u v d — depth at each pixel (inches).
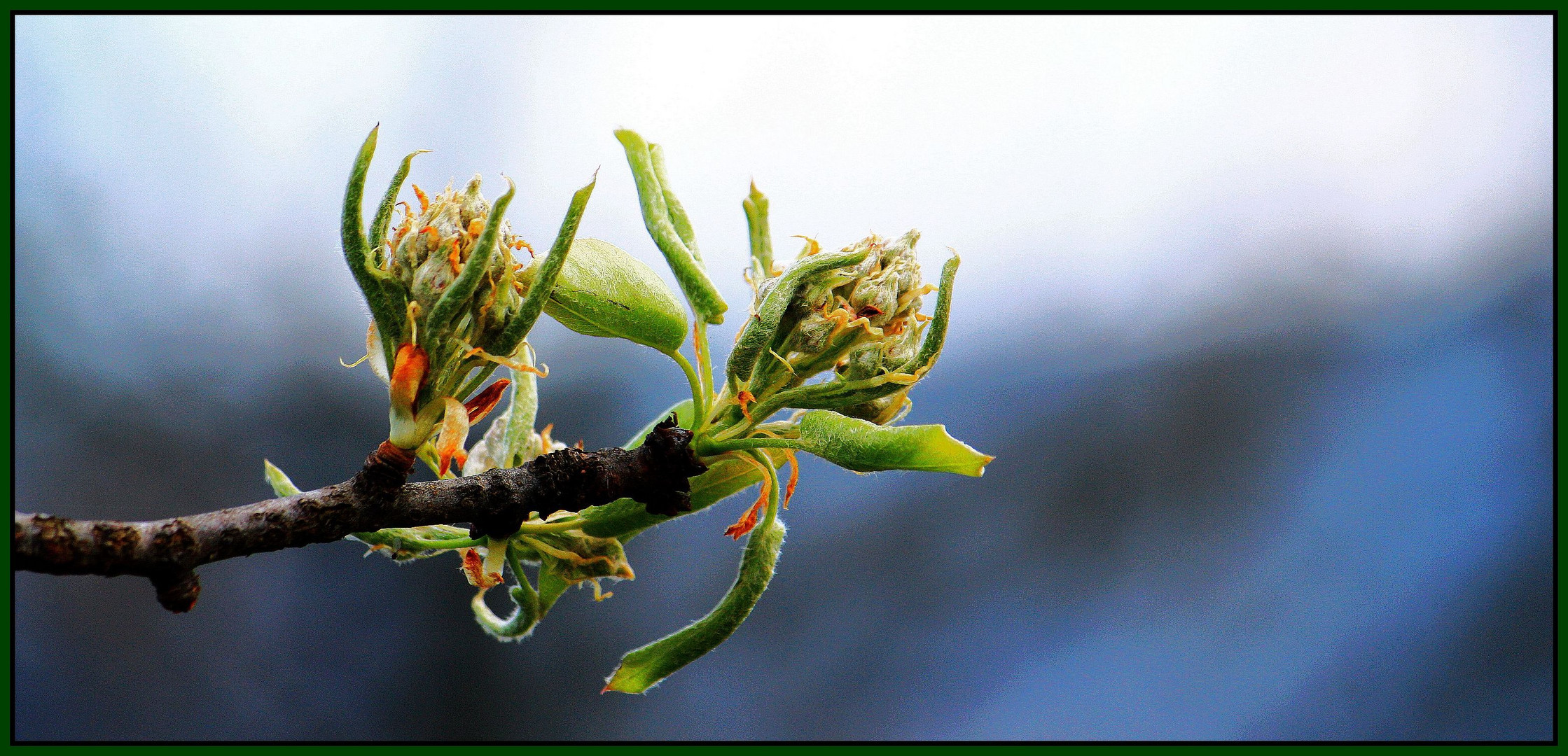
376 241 23.5
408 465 23.5
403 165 23.5
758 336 23.7
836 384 23.7
